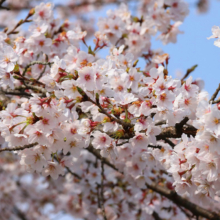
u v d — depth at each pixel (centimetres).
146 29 517
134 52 518
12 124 266
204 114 239
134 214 561
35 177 865
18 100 423
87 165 564
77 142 285
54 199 766
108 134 292
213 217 455
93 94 273
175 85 277
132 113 279
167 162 299
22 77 344
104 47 418
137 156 389
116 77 293
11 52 303
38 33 401
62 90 289
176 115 279
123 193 537
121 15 529
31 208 865
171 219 556
